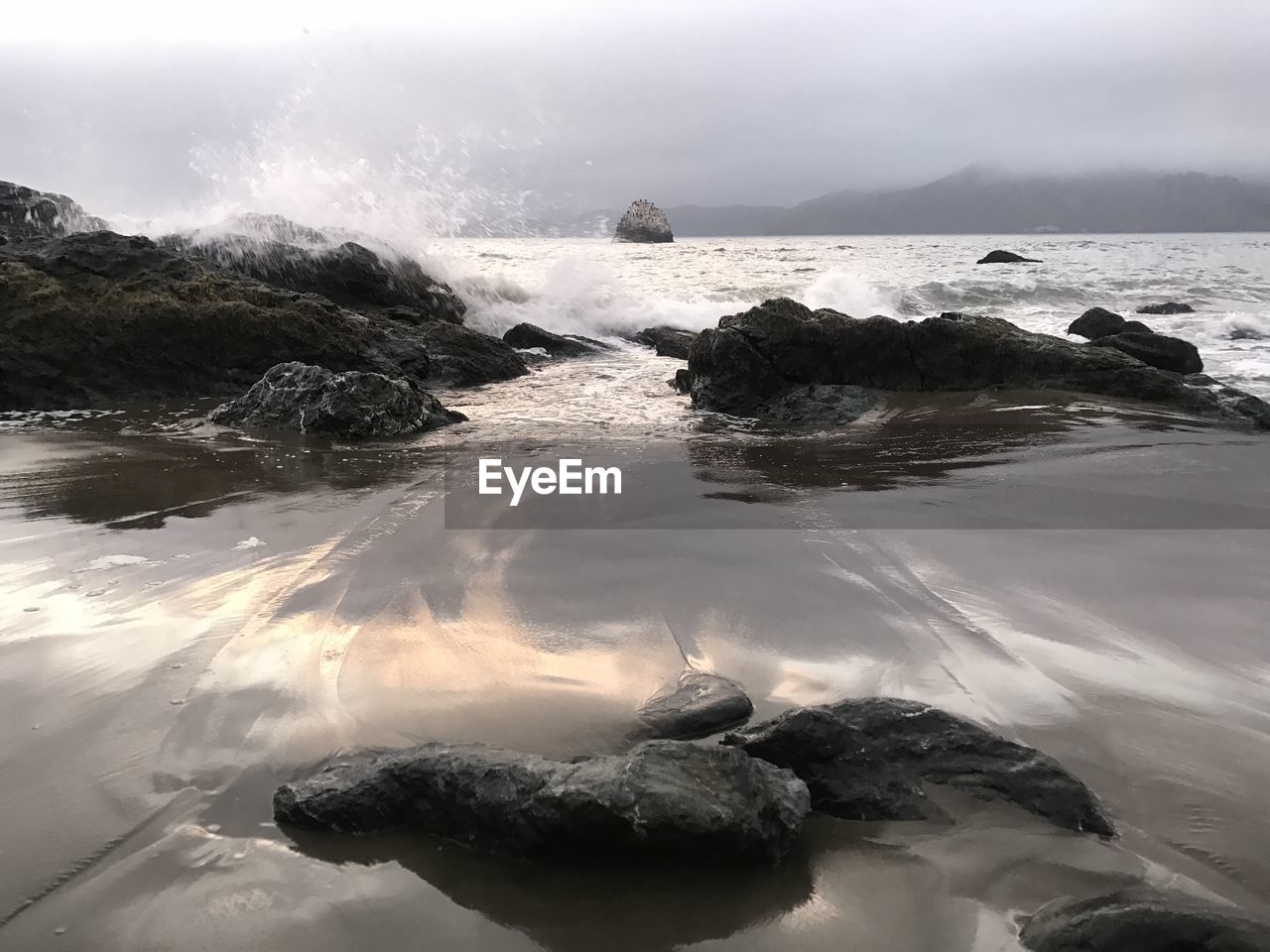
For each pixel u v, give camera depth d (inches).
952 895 71.2
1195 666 109.9
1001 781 83.3
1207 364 415.2
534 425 298.4
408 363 403.2
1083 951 63.1
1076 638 118.0
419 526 169.5
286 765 90.8
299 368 304.3
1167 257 1493.6
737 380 331.9
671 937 67.4
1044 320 604.1
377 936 67.2
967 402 313.6
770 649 116.2
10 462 233.9
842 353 336.2
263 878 73.9
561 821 74.0
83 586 139.0
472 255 989.2
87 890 72.2
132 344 357.1
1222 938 62.1
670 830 73.2
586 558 150.0
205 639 119.2
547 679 108.2
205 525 172.2
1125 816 81.0
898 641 117.6
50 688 106.0
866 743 87.1
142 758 91.7
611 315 616.1
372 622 124.3
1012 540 157.4
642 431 284.8
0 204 477.7
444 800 79.3
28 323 343.6
